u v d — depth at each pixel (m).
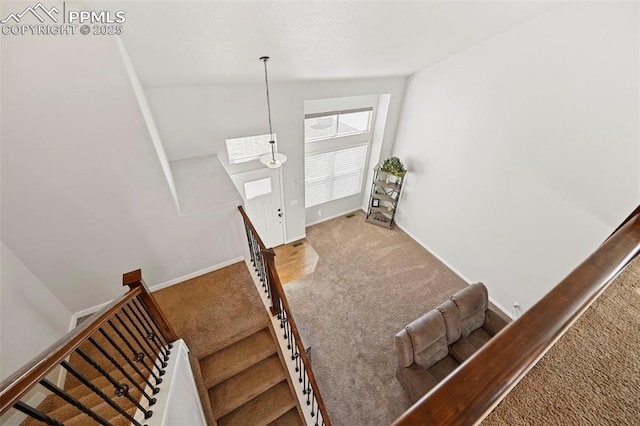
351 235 5.89
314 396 2.12
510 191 3.67
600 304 1.17
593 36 2.59
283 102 4.19
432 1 2.20
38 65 1.69
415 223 5.58
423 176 5.11
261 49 2.54
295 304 4.24
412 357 2.70
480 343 3.05
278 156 3.54
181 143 3.75
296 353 2.51
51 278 2.40
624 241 1.12
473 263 4.48
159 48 2.19
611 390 0.86
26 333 1.97
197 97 3.54
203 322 2.70
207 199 3.04
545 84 3.04
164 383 1.76
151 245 2.78
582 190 2.97
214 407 2.25
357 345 3.64
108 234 2.50
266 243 5.48
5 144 1.83
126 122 2.12
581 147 2.89
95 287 2.65
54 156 2.00
